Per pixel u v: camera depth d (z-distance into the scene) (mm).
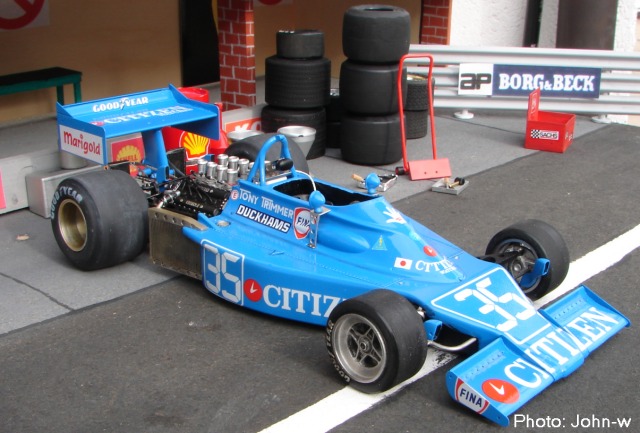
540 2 12352
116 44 10086
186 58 10836
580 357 4668
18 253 6340
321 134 8852
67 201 5914
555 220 7285
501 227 7102
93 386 4605
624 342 5188
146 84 10508
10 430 4203
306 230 5348
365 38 8148
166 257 5891
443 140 9695
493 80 10617
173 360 4883
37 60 9438
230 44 9102
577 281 6062
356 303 4418
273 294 5203
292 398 4527
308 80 8523
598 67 10445
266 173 6012
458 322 4594
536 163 8922
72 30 9664
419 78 9742
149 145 6551
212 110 6652
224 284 5469
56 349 4980
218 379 4691
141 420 4305
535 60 10539
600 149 9500
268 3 11727
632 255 6570
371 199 5355
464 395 4328
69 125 6250
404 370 4367
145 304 5578
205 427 4258
